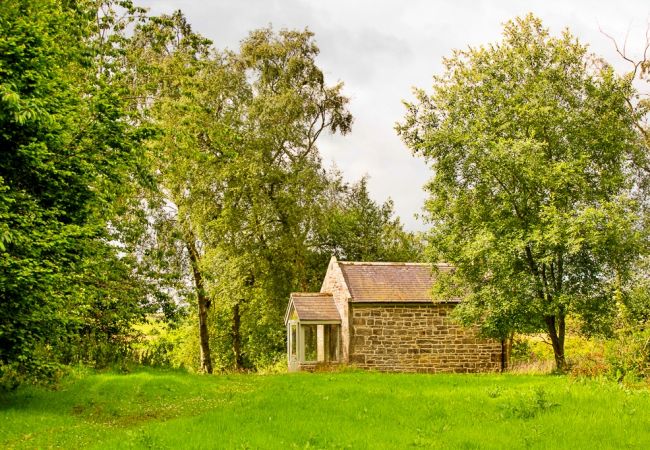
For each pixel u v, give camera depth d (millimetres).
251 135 37469
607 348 22734
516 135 28000
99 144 19844
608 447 11203
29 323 15922
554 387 19281
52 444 12188
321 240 50875
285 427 13039
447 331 34906
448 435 12266
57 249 16734
